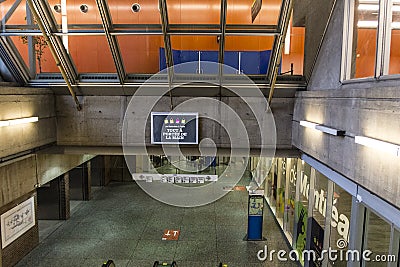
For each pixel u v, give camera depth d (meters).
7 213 7.26
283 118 7.65
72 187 12.91
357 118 4.38
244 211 11.48
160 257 8.09
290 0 5.60
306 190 7.47
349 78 5.34
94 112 7.79
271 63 6.86
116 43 6.68
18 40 7.01
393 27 4.24
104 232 9.65
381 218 4.07
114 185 15.37
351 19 5.26
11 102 6.19
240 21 6.22
